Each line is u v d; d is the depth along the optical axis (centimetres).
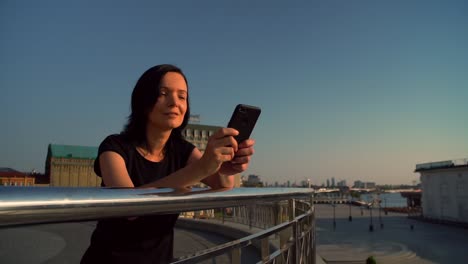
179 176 119
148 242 143
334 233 5972
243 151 141
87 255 143
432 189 7912
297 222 226
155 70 165
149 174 167
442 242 4925
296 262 218
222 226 337
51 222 57
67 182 3434
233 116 134
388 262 3606
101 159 152
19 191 55
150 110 164
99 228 141
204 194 96
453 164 7450
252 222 321
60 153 3588
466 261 3669
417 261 3681
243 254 158
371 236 5550
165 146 183
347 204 16975
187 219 379
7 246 129
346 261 3566
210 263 138
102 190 70
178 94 166
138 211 73
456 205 7069
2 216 50
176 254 269
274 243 194
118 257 137
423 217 8206
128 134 165
